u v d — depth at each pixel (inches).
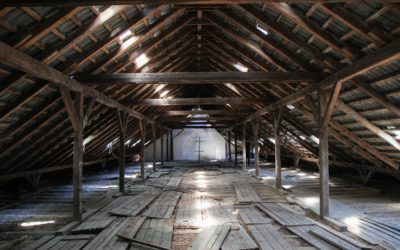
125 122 400.2
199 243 187.8
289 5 193.9
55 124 275.9
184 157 1005.8
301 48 225.1
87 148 445.1
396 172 321.4
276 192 371.9
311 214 266.2
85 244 193.0
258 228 222.7
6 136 232.8
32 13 157.2
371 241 186.1
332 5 169.9
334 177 485.1
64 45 190.7
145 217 254.2
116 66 273.3
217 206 299.1
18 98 210.7
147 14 223.8
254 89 411.8
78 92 250.2
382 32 166.2
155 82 259.4
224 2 129.7
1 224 244.5
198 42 357.4
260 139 700.0
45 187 429.7
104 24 206.5
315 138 404.5
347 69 206.1
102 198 342.6
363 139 311.9
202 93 654.5
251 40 275.4
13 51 157.4
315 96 302.7
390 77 194.5
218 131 1009.5
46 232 215.9
